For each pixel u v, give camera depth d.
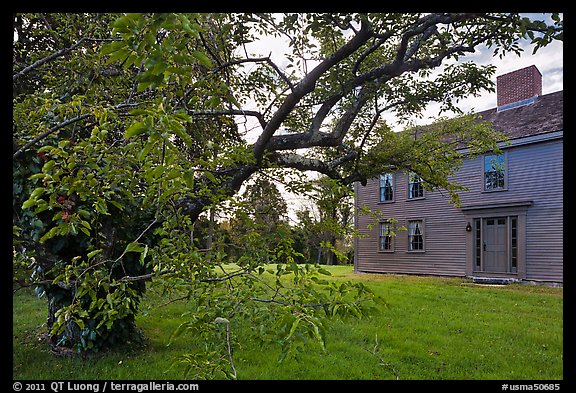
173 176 1.36
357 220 17.50
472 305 8.34
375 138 5.62
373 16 3.10
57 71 3.34
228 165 2.61
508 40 3.95
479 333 6.04
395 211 16.78
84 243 4.02
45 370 4.17
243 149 2.86
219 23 2.86
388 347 5.26
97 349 4.69
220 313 1.70
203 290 1.87
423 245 15.65
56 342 4.89
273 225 2.32
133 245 1.77
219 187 2.62
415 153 5.45
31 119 2.19
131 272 4.25
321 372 4.25
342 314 1.58
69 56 3.30
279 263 2.04
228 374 1.62
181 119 1.20
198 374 1.64
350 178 5.29
